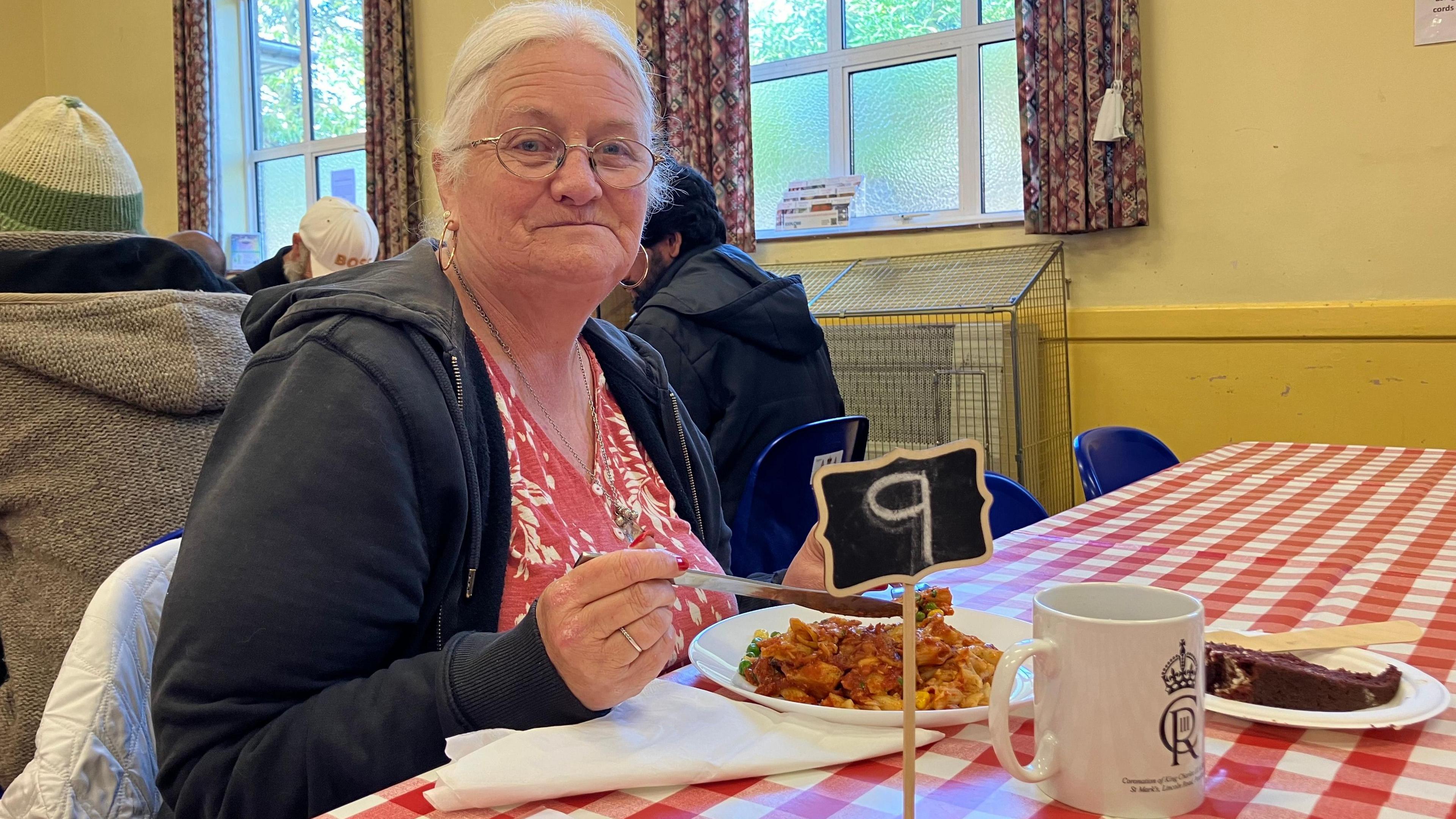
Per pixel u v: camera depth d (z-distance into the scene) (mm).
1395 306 2529
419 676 680
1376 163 2574
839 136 3557
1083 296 2994
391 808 547
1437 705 618
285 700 701
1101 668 505
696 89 3412
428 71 4234
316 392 773
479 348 945
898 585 469
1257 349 2719
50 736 864
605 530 1007
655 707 650
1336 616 874
